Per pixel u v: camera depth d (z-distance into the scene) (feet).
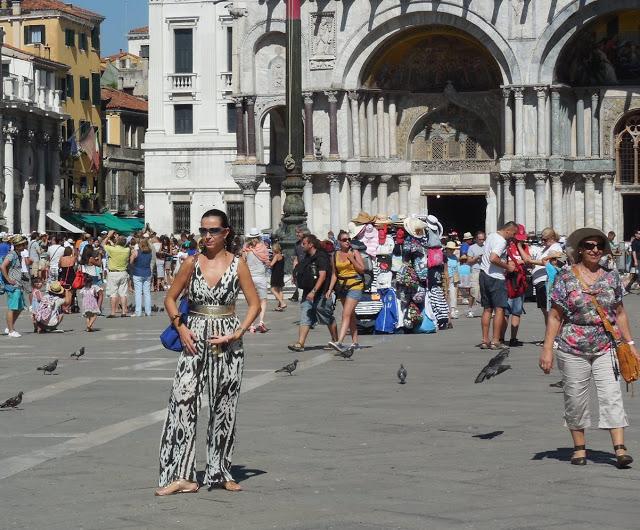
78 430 60.80
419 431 59.52
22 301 121.39
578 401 50.90
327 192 226.38
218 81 293.64
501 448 54.85
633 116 222.89
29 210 308.60
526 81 215.92
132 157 377.09
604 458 52.37
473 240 213.66
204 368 46.78
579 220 225.76
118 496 46.01
